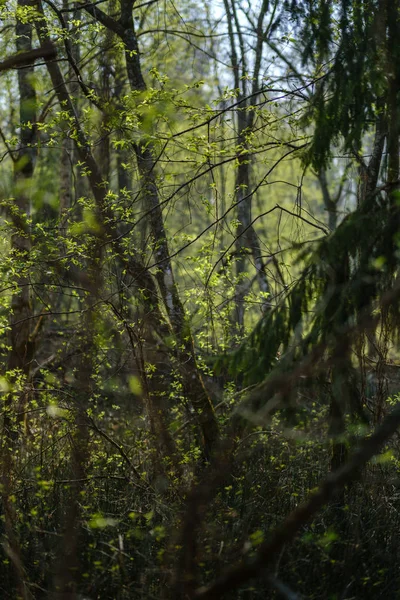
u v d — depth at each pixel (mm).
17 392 7410
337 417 6086
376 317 5051
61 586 4695
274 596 4824
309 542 5219
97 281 7277
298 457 7059
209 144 7125
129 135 7148
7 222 7445
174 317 7828
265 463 7066
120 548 4898
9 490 6070
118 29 8547
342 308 5148
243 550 4812
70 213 8086
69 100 8031
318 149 5816
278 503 6273
